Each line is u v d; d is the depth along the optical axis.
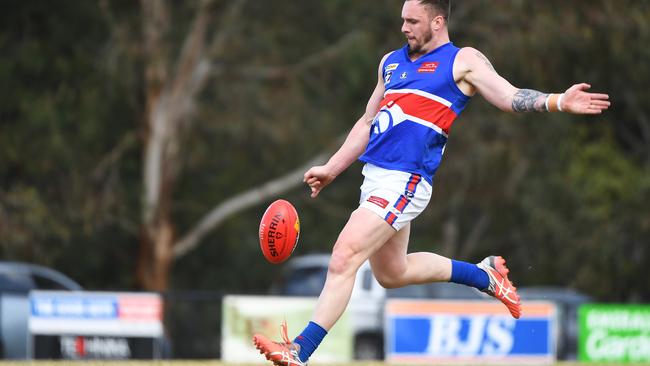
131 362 36.56
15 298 60.53
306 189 112.12
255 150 103.31
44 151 90.88
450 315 51.75
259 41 96.31
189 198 109.31
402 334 51.41
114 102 96.00
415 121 20.78
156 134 95.06
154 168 95.31
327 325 20.77
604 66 95.94
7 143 90.44
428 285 69.00
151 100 94.94
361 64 92.94
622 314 55.34
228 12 94.56
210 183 109.38
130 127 99.12
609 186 110.81
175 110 95.00
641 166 118.75
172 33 98.31
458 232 130.38
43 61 91.75
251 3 96.00
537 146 98.75
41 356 50.34
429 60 20.98
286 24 97.06
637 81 99.56
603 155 112.75
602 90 102.19
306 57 98.38
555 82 95.69
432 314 51.72
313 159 100.56
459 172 96.31
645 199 109.38
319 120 100.19
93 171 95.19
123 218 96.25
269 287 117.25
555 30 90.62
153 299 51.59
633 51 93.44
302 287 75.62
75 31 93.19
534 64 92.19
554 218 110.19
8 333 59.59
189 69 94.88
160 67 94.06
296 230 21.80
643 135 120.81
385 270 22.38
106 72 92.19
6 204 89.81
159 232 95.25
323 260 76.81
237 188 109.06
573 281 112.31
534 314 51.94
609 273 111.31
